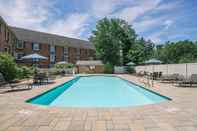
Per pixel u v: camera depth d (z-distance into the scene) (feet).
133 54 156.76
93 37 162.91
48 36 163.84
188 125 17.42
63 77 91.97
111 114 21.16
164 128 16.72
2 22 86.53
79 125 17.61
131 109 23.32
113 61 155.94
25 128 16.85
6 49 96.89
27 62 114.62
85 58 186.50
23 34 140.46
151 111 22.34
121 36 156.66
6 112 22.11
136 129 16.55
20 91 39.45
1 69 55.62
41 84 54.65
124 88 60.34
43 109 23.48
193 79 48.24
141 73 96.37
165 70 79.00
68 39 183.01
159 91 38.86
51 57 154.92
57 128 16.85
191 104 25.99
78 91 53.52
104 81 84.17
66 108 24.06
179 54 186.39
